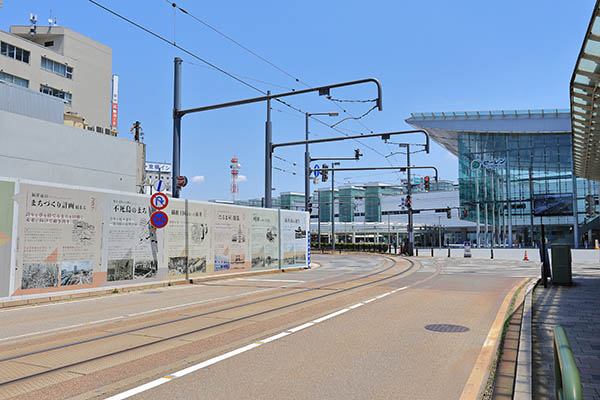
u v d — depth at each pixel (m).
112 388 5.12
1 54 43.91
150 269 16.33
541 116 62.00
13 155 19.86
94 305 11.97
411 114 66.25
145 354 6.63
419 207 99.00
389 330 8.25
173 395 4.89
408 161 43.16
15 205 12.16
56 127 21.77
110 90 56.03
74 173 22.47
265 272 22.66
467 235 94.62
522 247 68.06
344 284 16.64
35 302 12.34
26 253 12.35
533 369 5.71
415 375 5.61
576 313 9.70
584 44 7.49
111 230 14.91
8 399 4.79
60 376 5.58
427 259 36.84
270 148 25.20
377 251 57.44
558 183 65.75
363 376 5.56
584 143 13.08
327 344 7.19
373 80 17.03
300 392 4.99
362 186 103.94
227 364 6.09
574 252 47.72
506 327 8.38
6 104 21.42
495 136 69.19
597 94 9.12
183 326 8.77
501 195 69.38
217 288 15.99
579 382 1.99
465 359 6.33
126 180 25.08
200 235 18.84
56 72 49.53
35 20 52.47
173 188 19.39
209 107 19.09
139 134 41.44
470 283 16.88
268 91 22.53
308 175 34.03
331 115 26.27
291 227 25.19
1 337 7.93
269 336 7.77
